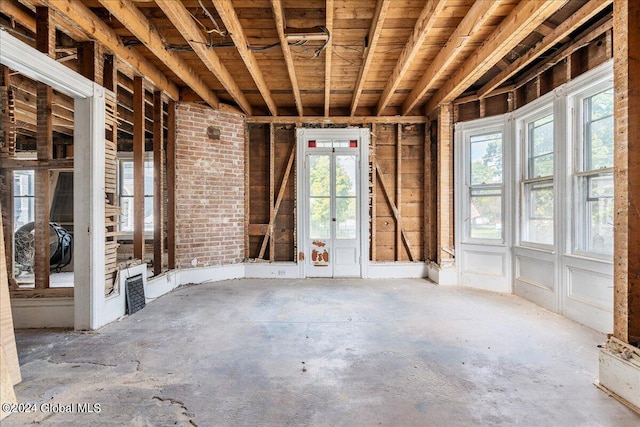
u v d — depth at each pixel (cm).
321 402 200
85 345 280
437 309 383
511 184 448
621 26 205
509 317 354
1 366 191
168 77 458
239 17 319
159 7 297
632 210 202
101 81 329
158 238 460
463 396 207
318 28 321
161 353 266
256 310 381
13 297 325
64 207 670
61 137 709
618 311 209
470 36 314
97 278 320
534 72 397
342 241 568
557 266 365
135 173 403
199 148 512
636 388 191
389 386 218
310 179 570
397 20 325
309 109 582
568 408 194
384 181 582
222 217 539
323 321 344
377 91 517
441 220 516
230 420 183
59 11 271
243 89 503
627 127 203
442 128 512
